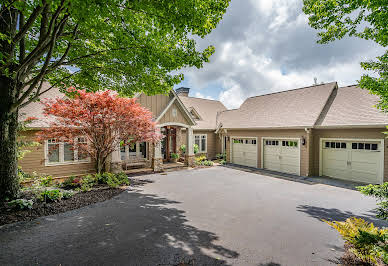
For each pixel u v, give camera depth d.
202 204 6.53
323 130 10.71
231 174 11.68
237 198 7.19
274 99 15.21
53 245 3.87
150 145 13.66
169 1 3.96
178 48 6.02
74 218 5.24
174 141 15.92
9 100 5.64
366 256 3.12
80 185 8.33
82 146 8.58
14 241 4.00
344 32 4.42
